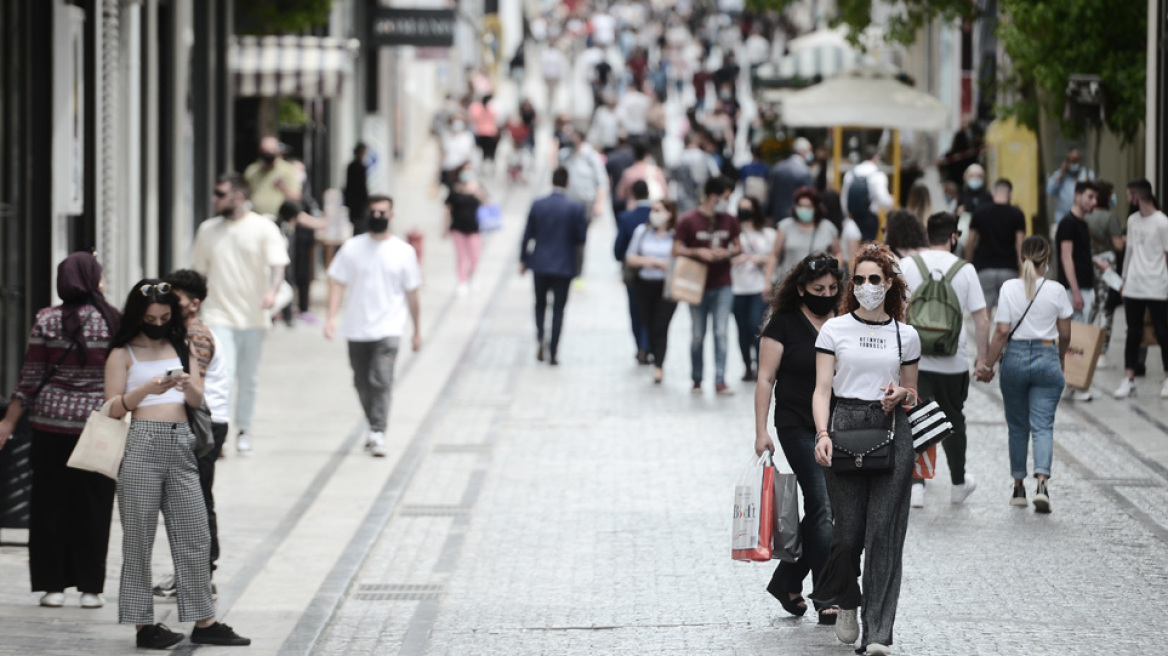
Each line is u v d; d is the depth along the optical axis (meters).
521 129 128.00
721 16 195.12
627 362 62.19
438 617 31.28
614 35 198.12
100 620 30.72
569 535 37.31
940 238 38.53
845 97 84.81
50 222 47.81
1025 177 77.38
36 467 30.88
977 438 46.94
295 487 42.03
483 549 36.28
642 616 30.91
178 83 64.31
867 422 27.56
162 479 28.81
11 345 45.44
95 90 52.50
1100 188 55.25
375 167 99.25
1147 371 56.00
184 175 65.44
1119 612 30.36
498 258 93.56
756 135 113.88
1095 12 66.88
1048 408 38.19
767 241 55.94
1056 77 68.31
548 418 51.34
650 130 128.38
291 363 61.66
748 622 30.33
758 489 28.81
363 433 49.09
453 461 45.50
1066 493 40.00
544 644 29.34
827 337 27.89
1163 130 60.72
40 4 47.28
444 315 74.19
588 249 96.88
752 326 56.31
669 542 36.44
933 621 29.91
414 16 94.75
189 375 28.92
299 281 72.00
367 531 37.66
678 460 45.06
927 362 38.03
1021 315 38.12
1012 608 30.70
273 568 34.53
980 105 96.12
